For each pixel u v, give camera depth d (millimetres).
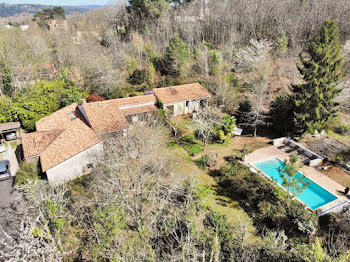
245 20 61625
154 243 20094
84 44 67875
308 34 57281
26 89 45281
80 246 20875
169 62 56156
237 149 34469
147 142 27891
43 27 91625
